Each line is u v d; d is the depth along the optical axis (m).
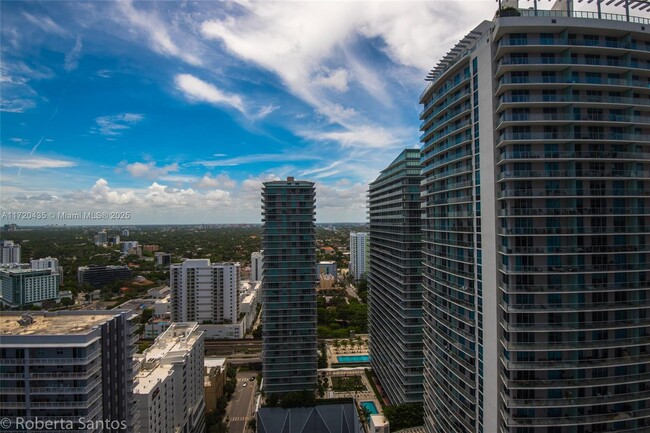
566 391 69.81
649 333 72.19
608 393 70.81
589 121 69.00
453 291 89.50
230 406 159.62
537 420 69.06
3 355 75.38
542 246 70.31
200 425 140.00
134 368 104.69
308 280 154.38
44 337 76.00
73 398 76.06
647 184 72.25
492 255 73.31
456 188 85.00
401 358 133.62
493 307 73.38
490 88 72.69
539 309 69.00
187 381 126.94
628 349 71.25
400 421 125.50
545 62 70.62
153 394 103.19
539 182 70.38
